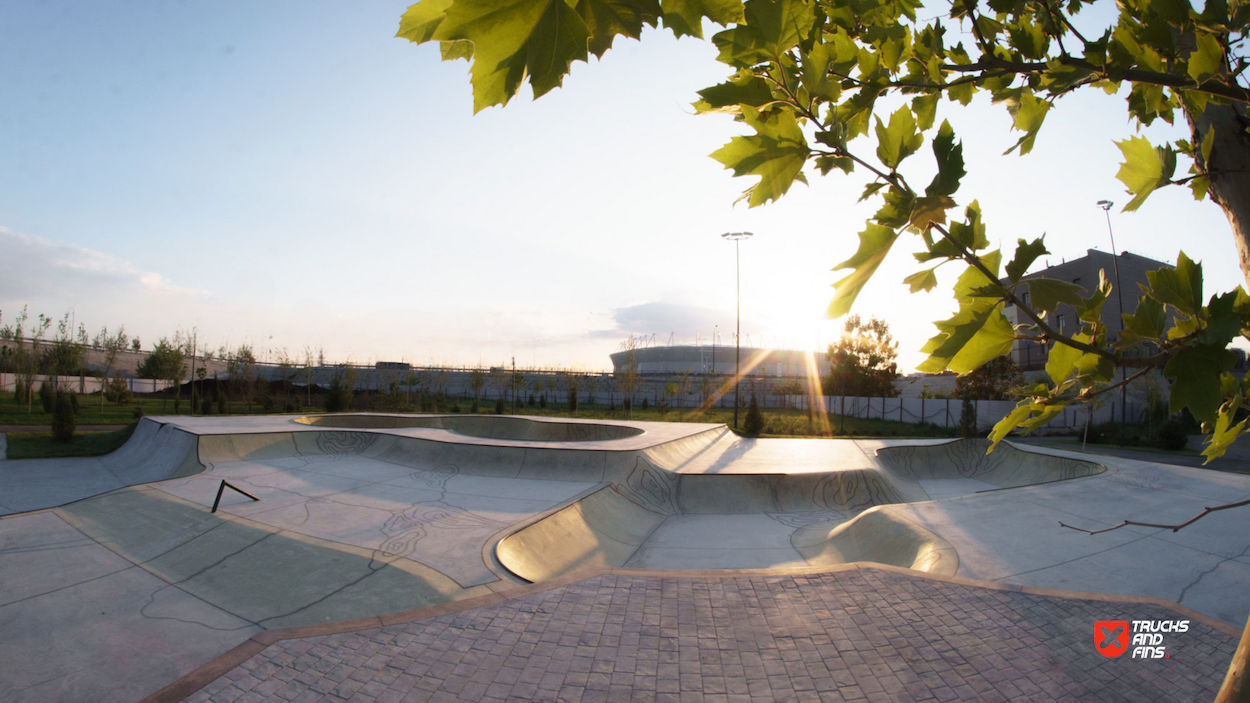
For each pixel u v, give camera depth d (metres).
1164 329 1.09
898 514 10.24
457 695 4.67
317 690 4.71
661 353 79.62
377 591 7.15
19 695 5.15
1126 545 8.64
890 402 36.50
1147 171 1.31
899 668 5.07
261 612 6.69
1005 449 18.34
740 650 5.36
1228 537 9.02
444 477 13.66
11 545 8.44
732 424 33.28
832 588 6.67
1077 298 0.94
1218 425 1.27
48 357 33.66
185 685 4.72
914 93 1.31
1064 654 5.27
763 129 1.00
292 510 10.31
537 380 51.59
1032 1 1.28
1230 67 1.15
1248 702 1.22
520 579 7.54
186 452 15.38
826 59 0.97
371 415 23.53
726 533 11.38
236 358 39.84
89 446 19.30
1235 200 1.18
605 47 0.76
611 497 12.50
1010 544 8.65
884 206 0.98
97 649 5.88
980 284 0.98
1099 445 27.20
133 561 8.12
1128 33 1.22
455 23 0.67
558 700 4.62
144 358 46.50
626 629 5.72
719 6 0.91
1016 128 1.46
